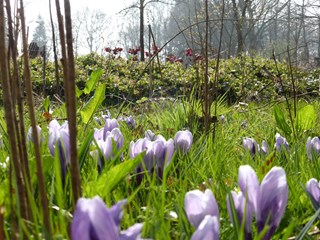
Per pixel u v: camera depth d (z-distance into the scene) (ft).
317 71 9.36
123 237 0.57
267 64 10.03
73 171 0.82
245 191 0.77
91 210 0.49
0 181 1.35
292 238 1.01
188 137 1.67
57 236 0.75
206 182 1.40
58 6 0.85
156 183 1.38
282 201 0.76
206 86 2.42
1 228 0.76
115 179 1.11
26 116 3.13
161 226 0.87
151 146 1.37
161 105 4.39
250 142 2.02
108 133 1.64
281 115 2.62
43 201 0.79
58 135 1.22
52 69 9.29
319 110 4.38
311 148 1.78
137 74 9.66
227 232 1.00
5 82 0.83
